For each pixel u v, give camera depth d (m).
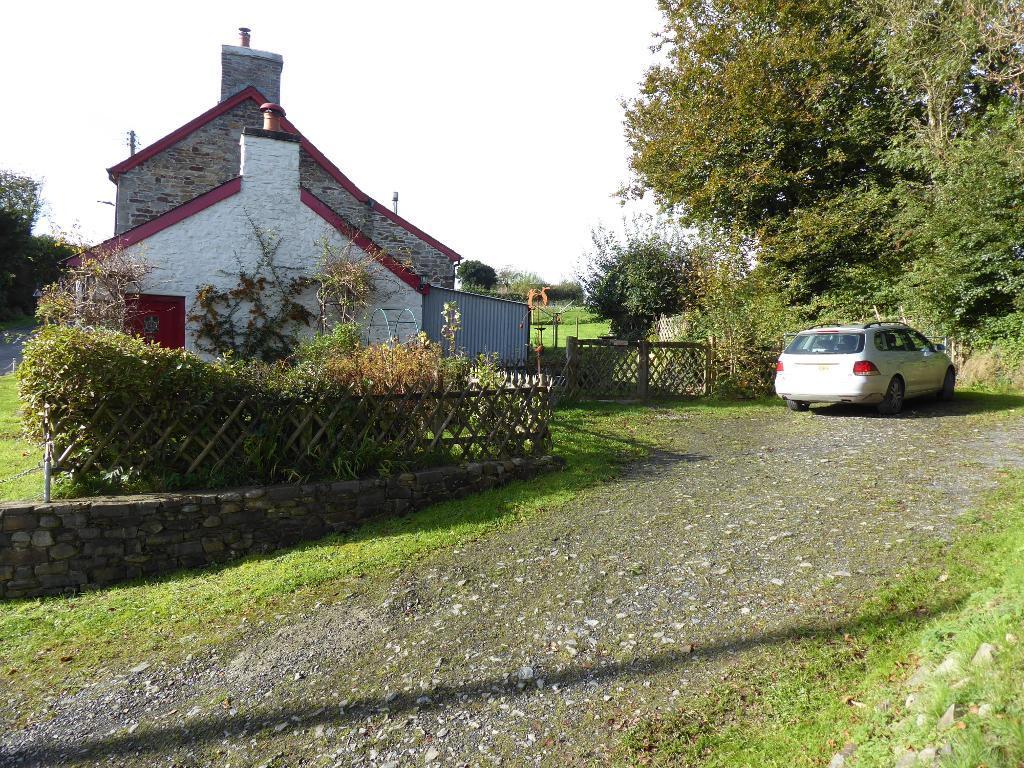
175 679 3.55
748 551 4.63
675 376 13.64
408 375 6.66
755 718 2.79
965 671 2.52
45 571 4.86
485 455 7.00
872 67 17.66
